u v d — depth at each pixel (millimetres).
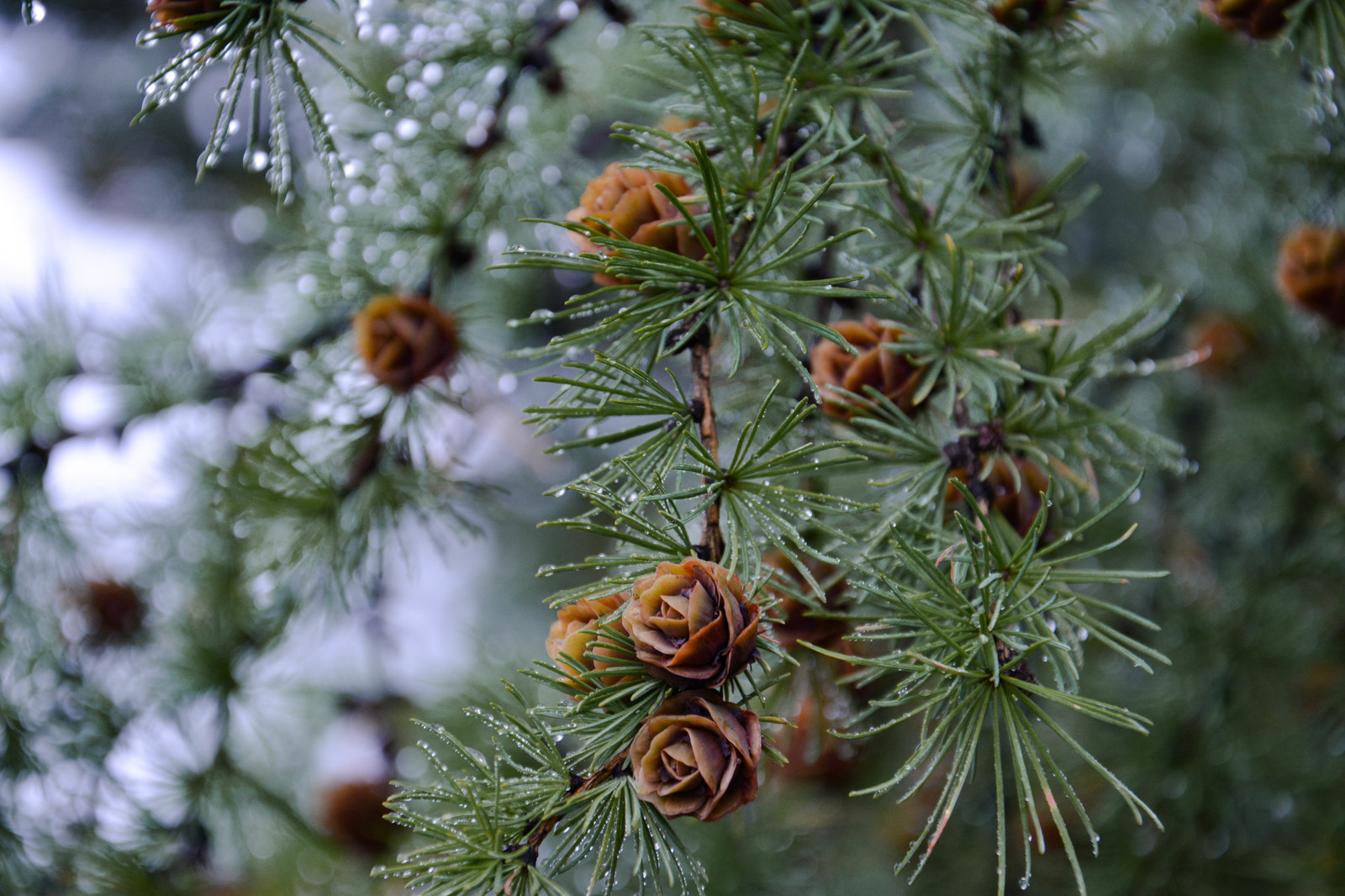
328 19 695
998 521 518
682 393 497
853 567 489
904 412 527
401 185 614
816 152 542
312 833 699
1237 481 808
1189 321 847
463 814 482
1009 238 563
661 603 475
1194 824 693
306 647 683
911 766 478
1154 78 906
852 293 496
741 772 471
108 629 732
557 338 503
